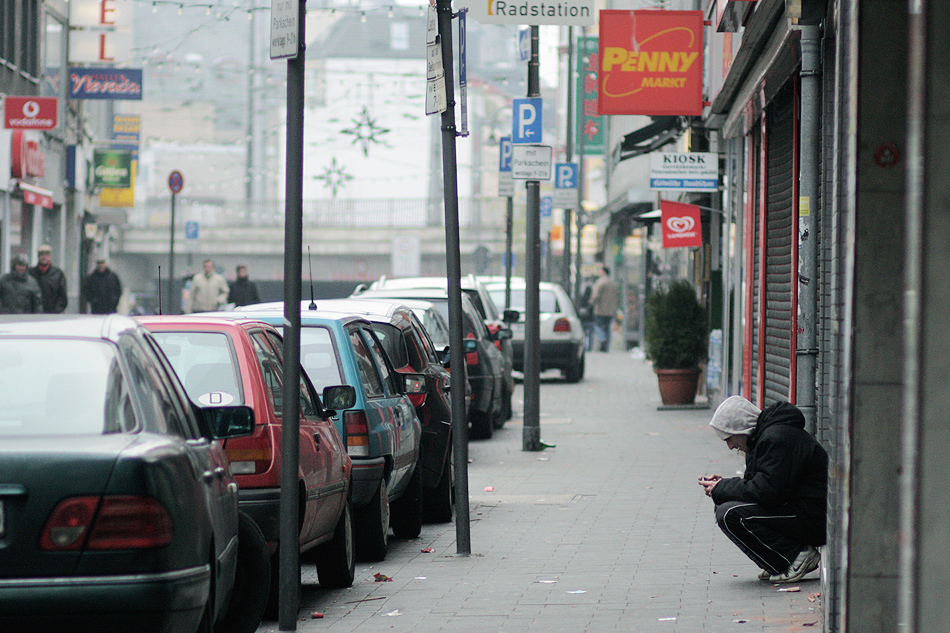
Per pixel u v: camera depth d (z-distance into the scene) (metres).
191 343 12.54
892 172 8.70
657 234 56.88
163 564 7.98
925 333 5.39
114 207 75.69
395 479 16.45
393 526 17.52
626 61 26.92
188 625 8.30
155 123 164.88
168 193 161.25
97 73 56.38
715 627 11.66
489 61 144.62
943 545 5.36
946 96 5.40
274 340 14.03
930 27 5.40
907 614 5.39
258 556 11.44
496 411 32.53
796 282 21.44
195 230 82.06
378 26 144.88
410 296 28.09
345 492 14.00
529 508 19.91
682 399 36.47
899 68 8.63
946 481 5.36
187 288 79.62
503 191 37.47
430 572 14.99
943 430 5.38
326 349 15.60
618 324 75.69
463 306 29.61
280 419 12.49
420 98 128.38
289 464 11.41
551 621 12.16
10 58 53.66
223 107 164.62
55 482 7.91
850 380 8.88
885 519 8.93
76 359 8.73
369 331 17.47
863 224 8.73
